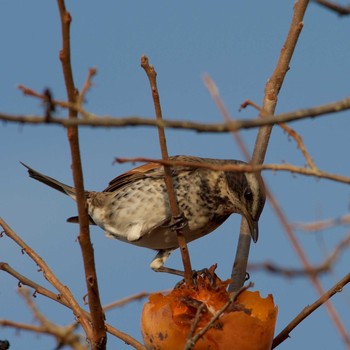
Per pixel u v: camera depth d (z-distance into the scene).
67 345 6.62
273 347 10.49
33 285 11.30
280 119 6.54
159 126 6.44
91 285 9.88
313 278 6.71
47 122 6.39
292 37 14.30
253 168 7.35
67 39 8.05
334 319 6.57
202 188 15.39
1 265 11.39
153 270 15.77
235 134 6.49
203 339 9.57
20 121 6.34
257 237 15.05
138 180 15.67
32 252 11.44
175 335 9.70
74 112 8.28
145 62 10.70
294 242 6.72
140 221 15.54
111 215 16.02
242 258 13.36
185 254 11.36
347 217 6.82
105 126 6.41
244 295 10.97
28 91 6.80
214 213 15.59
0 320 6.86
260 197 15.23
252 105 9.00
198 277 11.14
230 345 9.53
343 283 9.70
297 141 7.45
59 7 8.09
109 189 16.22
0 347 8.34
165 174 11.36
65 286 11.02
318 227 6.81
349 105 6.51
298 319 10.38
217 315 8.40
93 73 7.21
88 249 9.76
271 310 9.84
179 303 10.43
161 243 15.79
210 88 6.59
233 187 15.36
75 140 9.10
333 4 6.44
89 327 10.48
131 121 6.41
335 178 7.12
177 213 11.35
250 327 9.60
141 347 11.09
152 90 10.68
